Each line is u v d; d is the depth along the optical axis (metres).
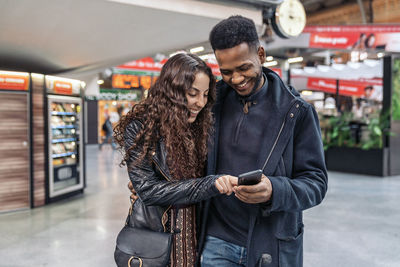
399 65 8.19
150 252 1.21
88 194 6.10
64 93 5.83
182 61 1.14
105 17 3.90
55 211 5.01
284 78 10.77
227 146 1.30
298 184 1.09
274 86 1.25
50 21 3.97
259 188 0.99
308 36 8.20
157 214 1.25
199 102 1.17
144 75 9.69
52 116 5.63
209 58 5.85
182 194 1.06
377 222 4.29
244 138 1.27
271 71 1.29
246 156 1.26
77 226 4.24
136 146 1.15
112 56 6.12
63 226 4.25
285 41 8.41
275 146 1.19
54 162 5.70
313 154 1.18
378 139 8.01
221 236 1.32
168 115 1.13
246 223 1.27
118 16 3.89
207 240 1.35
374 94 12.38
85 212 4.90
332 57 12.51
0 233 4.01
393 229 4.00
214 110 1.34
